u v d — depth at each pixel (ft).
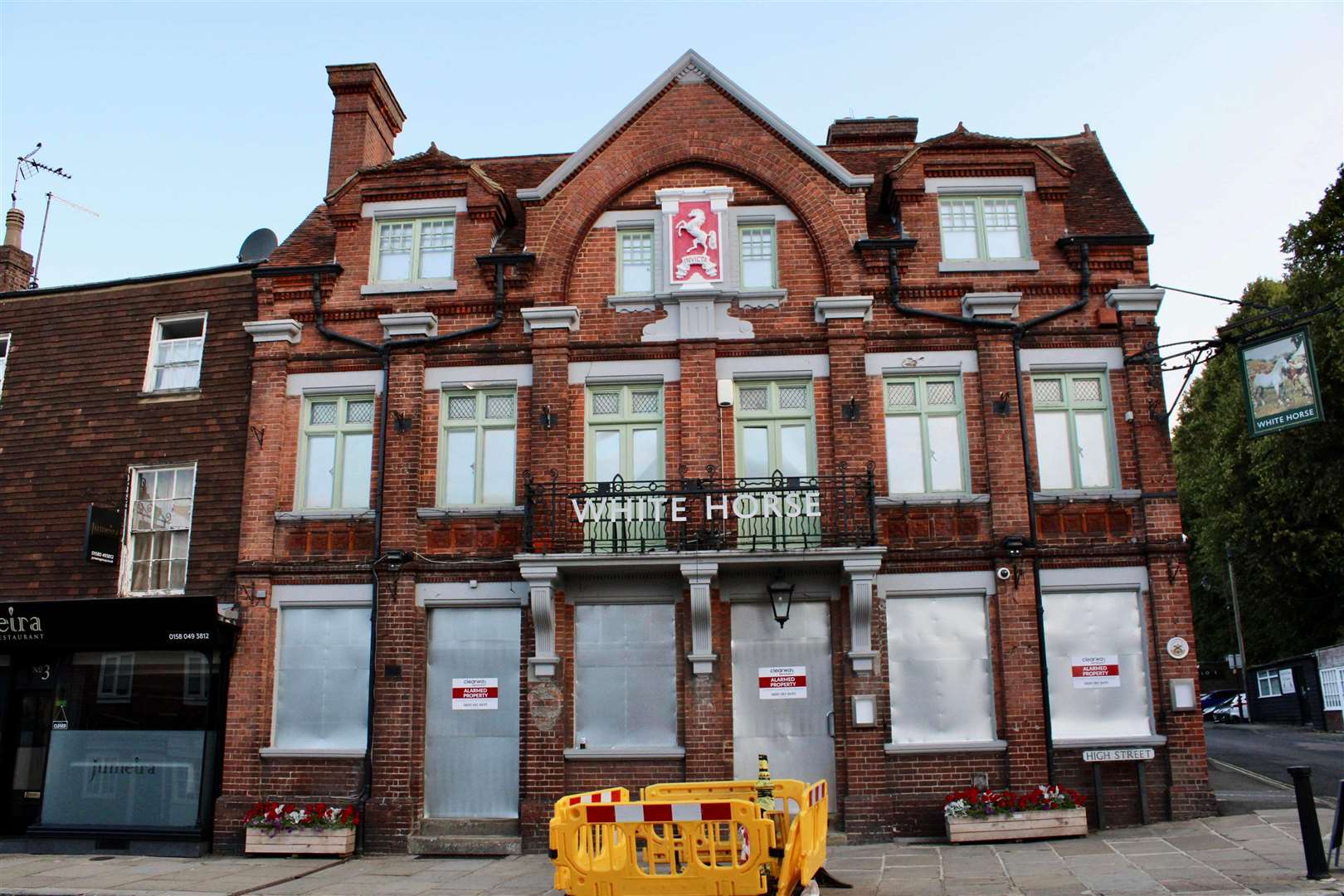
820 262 50.75
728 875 28.73
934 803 44.60
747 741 46.11
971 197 51.67
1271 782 54.03
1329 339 87.86
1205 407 126.11
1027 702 45.70
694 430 48.47
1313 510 95.71
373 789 46.37
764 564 45.62
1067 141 59.00
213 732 47.47
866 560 44.78
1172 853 37.76
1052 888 33.37
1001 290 49.65
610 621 47.62
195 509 51.03
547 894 36.70
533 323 50.06
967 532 47.52
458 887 37.99
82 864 43.93
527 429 49.88
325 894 36.73
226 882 39.27
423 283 51.72
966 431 48.70
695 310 49.90
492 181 52.90
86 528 50.08
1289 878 32.40
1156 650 46.14
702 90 52.80
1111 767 45.29
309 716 48.16
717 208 51.11
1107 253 49.96
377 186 53.06
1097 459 48.55
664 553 45.19
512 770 46.93
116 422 53.57
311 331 52.01
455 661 48.14
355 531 49.49
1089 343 49.29
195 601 46.60
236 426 51.90
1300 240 93.66
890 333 49.47
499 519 48.80
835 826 45.03
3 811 49.14
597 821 29.66
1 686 49.88
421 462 49.70
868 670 45.57
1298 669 107.14
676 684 46.73
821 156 51.21
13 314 57.11
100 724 48.70
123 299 55.77
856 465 47.80
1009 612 46.47
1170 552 46.73
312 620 49.08
